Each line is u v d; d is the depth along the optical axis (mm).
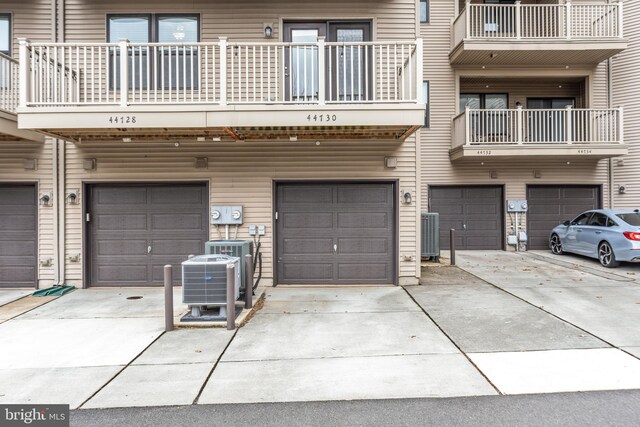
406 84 7840
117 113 6371
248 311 5977
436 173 12562
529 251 12359
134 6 8062
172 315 5387
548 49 11250
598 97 12484
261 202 8031
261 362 4281
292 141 8008
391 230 8133
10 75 7539
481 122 11961
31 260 7996
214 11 8070
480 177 12500
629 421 3088
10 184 7969
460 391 3588
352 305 6574
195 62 8023
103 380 3875
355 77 8125
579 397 3459
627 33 12336
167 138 7672
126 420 3164
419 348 4637
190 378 3904
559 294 7023
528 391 3574
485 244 12641
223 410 3311
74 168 7969
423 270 9492
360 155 8031
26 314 6188
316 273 8141
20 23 7961
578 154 11172
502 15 12547
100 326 5578
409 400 3441
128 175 7996
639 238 8664
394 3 8094
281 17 8086
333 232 8141
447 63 12516
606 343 4711
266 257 8008
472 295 7098
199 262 5617
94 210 8125
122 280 8141
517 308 6203
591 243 9977
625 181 12297
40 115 6312
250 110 6418
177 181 8039
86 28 8016
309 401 3445
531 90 13242
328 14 8102
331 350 4605
